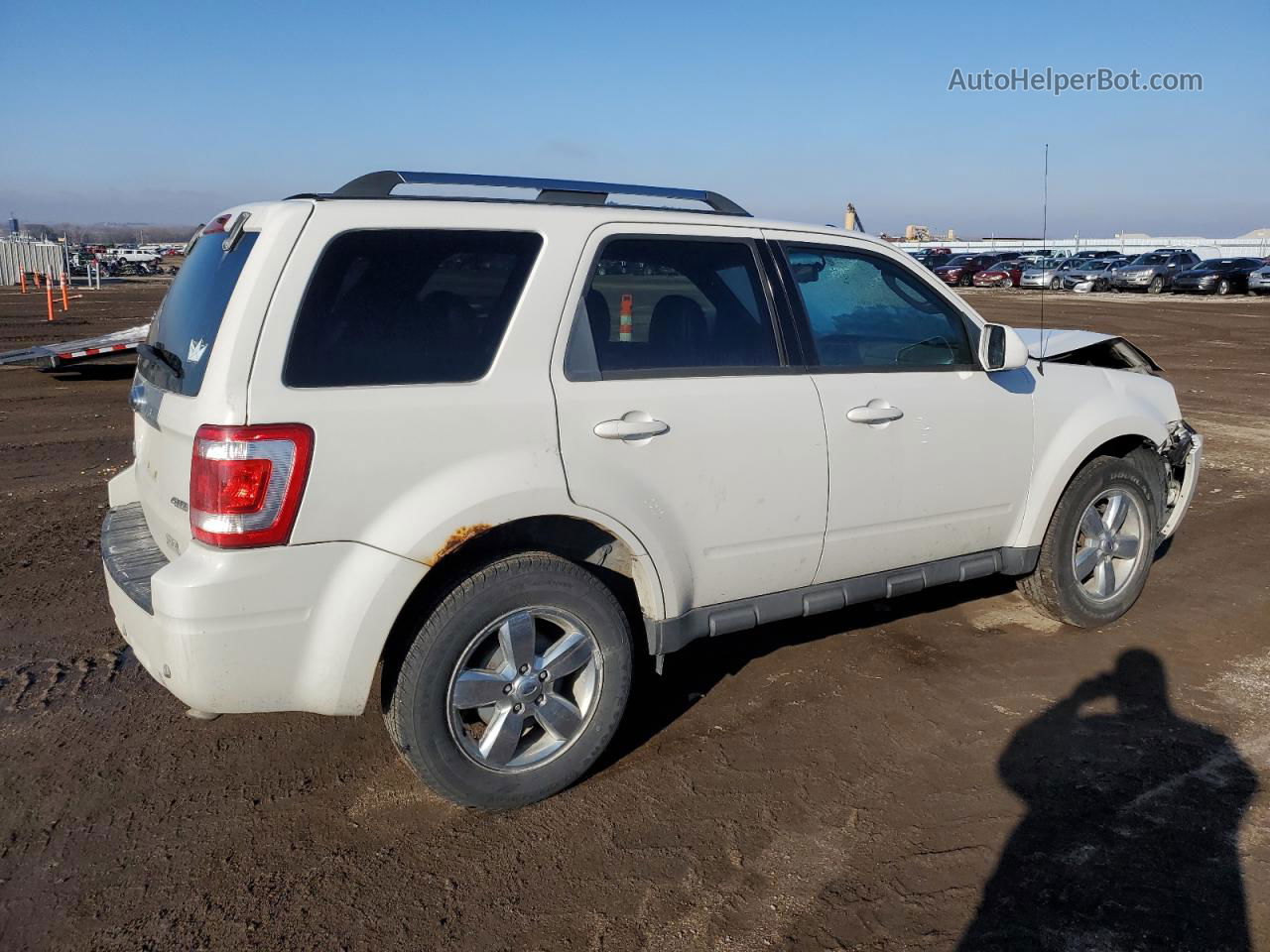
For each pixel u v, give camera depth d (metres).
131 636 3.22
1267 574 5.90
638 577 3.60
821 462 3.89
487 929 2.85
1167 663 4.62
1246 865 3.11
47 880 3.06
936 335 4.37
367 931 2.84
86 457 8.95
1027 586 4.96
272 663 2.98
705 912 2.92
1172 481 5.57
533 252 3.36
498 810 3.42
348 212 3.11
